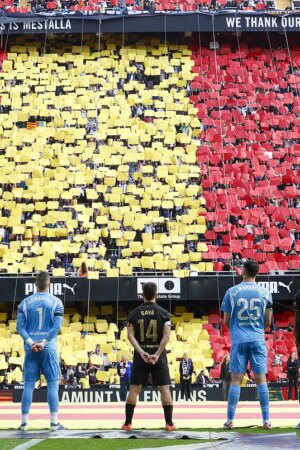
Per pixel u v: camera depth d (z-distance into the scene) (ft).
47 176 270.87
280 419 123.85
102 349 226.58
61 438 72.33
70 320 235.81
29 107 294.05
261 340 86.63
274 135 287.07
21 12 301.63
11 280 230.07
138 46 314.35
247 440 67.82
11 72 304.91
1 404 197.16
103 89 300.81
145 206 262.67
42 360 87.51
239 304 86.79
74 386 209.87
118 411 162.20
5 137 284.00
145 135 284.82
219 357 224.53
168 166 274.77
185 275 231.50
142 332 86.02
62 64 311.27
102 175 271.28
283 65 309.22
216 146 282.97
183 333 231.09
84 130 285.23
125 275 238.68
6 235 255.50
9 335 230.89
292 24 298.15
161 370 85.71
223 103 296.92
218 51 313.32
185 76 305.32
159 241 251.60
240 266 242.78
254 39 315.99
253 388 199.52
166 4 320.91
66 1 324.80
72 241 252.21
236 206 263.49
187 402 195.11
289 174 274.16
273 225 259.60
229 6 321.93
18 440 69.77
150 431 80.84
